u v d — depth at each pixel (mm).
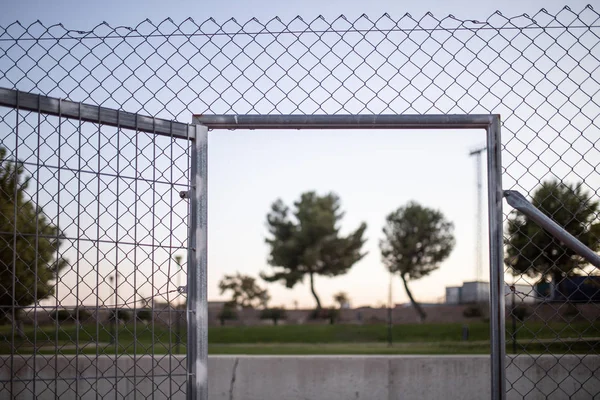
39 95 2168
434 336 41469
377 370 4781
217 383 4875
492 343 2225
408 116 2346
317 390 4797
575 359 4109
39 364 4129
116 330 2238
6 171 2318
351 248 75062
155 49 2502
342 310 74562
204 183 2355
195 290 2277
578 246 2268
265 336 55594
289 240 75562
